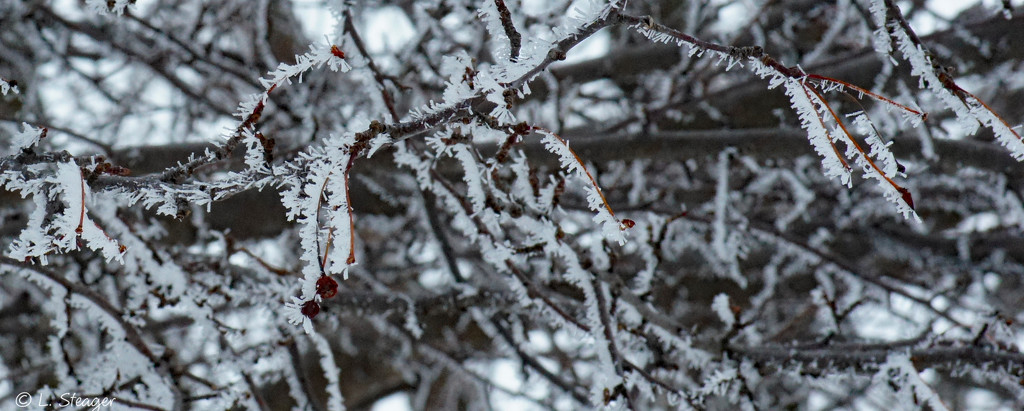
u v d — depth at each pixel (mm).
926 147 3475
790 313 5035
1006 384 2613
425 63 3457
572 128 4742
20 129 3617
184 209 1441
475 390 5570
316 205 1278
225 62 3814
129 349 2588
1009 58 4062
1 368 4625
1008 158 3596
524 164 2254
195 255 2936
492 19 1437
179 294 2715
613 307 2520
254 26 3828
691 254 4855
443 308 3189
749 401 2715
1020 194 4027
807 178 4773
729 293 4969
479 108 1460
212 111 4457
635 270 4586
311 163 1355
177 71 4348
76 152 3664
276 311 2961
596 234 2539
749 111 4504
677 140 3854
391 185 4270
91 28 3795
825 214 5039
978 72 4371
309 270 1244
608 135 3930
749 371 2750
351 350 5523
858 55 3617
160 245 2836
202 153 3428
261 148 1409
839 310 3910
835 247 4871
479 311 3461
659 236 2797
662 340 2770
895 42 1756
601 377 2277
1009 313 5051
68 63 3967
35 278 2465
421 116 1347
